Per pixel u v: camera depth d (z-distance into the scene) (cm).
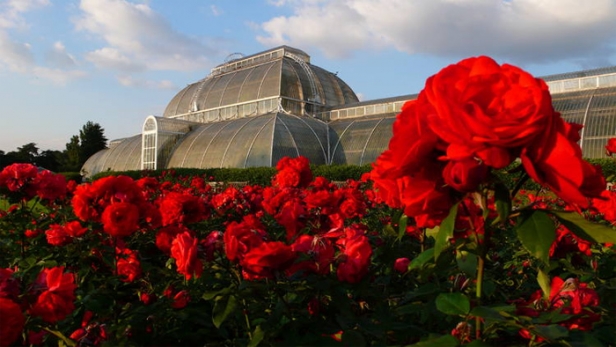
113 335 228
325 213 277
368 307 217
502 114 99
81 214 265
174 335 232
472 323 152
